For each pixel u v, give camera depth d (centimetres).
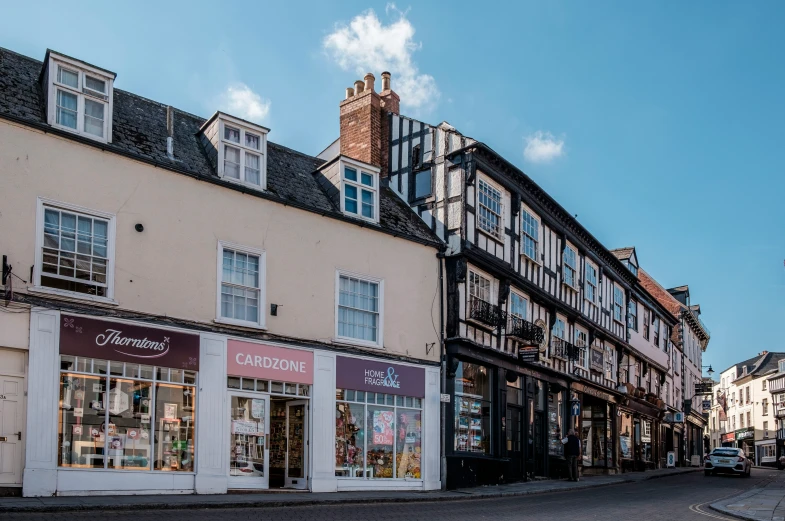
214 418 1366
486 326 1962
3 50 1327
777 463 5194
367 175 1773
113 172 1295
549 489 1866
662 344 3834
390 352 1728
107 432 1230
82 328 1212
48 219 1211
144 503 1093
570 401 2470
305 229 1590
